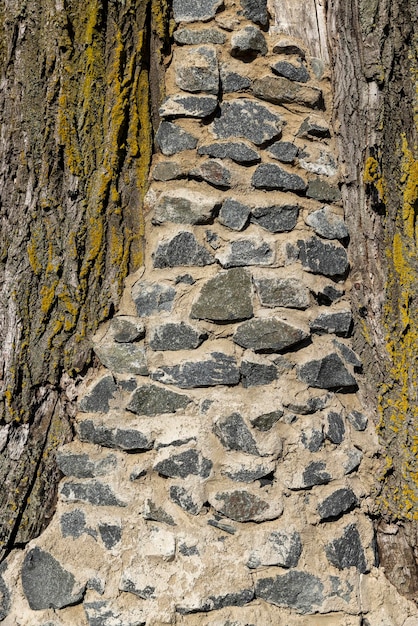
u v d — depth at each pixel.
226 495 2.44
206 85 2.83
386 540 2.61
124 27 2.79
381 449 2.68
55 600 2.36
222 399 2.54
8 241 2.65
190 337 2.61
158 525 2.41
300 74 2.95
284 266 2.72
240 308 2.64
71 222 2.67
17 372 2.57
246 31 2.90
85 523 2.45
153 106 2.85
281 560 2.39
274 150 2.85
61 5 2.71
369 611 2.44
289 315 2.67
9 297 2.62
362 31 2.95
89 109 2.72
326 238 2.84
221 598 2.32
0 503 2.50
